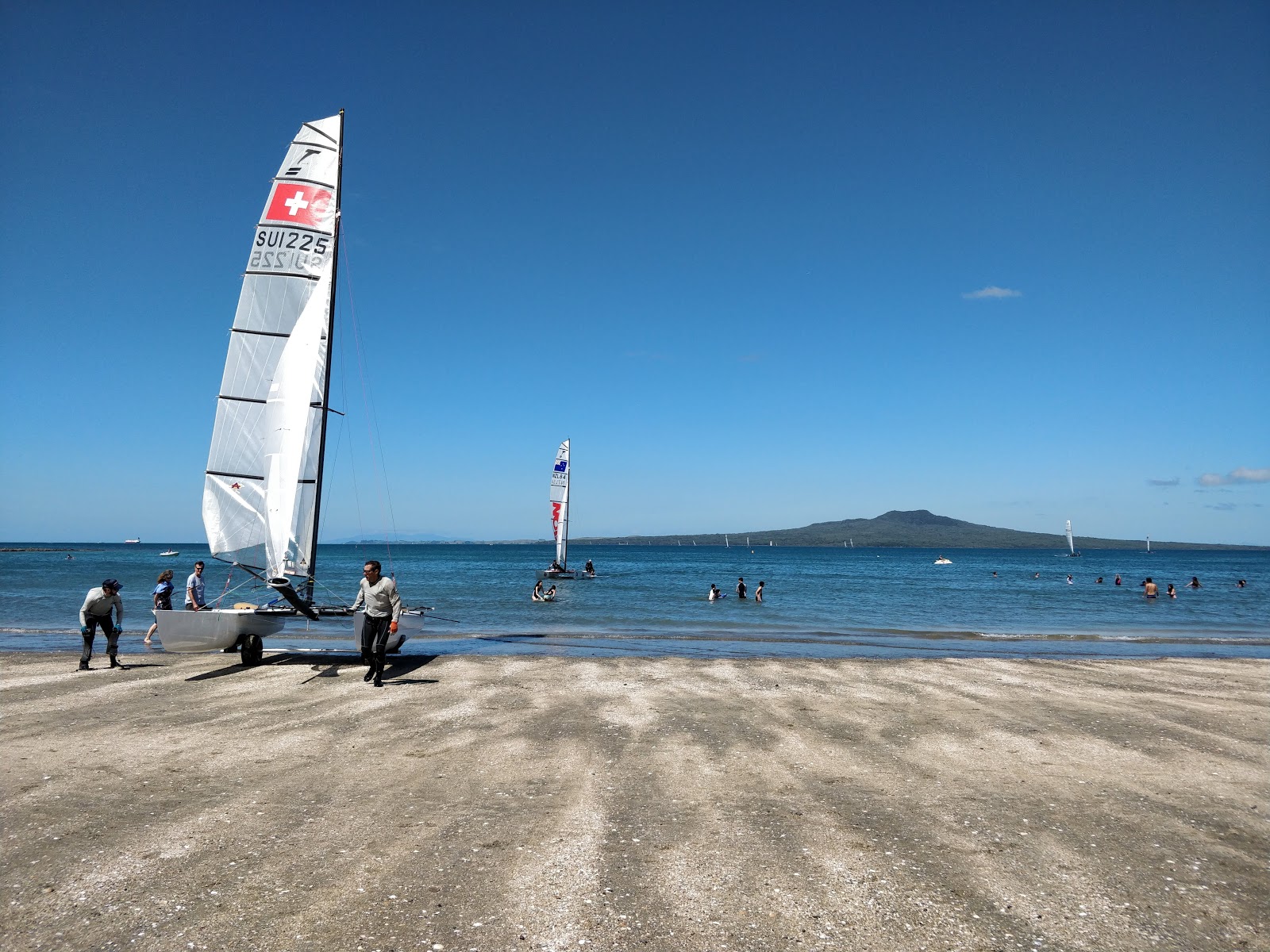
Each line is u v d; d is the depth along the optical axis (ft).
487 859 16.94
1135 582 199.11
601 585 159.43
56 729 28.96
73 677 40.57
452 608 100.53
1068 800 21.75
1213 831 19.47
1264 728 31.32
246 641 43.86
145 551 489.67
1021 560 490.90
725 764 25.13
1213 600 127.65
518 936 13.60
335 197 45.68
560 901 14.94
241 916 14.19
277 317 43.70
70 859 16.69
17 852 17.06
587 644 62.28
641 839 18.24
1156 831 19.39
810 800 21.40
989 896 15.51
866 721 31.89
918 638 69.77
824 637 69.62
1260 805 21.54
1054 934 14.02
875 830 19.12
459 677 41.57
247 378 42.93
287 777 23.08
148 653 50.21
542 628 76.48
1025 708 34.83
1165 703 36.47
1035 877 16.46
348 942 13.33
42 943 13.16
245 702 34.27
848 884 15.93
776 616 90.63
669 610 98.37
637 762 25.30
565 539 169.89
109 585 43.06
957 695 38.04
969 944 13.62
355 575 195.11
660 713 33.01
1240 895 15.75
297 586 44.68
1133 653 59.77
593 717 32.04
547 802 21.01
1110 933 14.10
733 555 622.95
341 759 25.14
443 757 25.58
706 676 43.01
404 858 16.94
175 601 94.38
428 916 14.28
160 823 18.94
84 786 21.89
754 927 14.05
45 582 142.51
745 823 19.43
